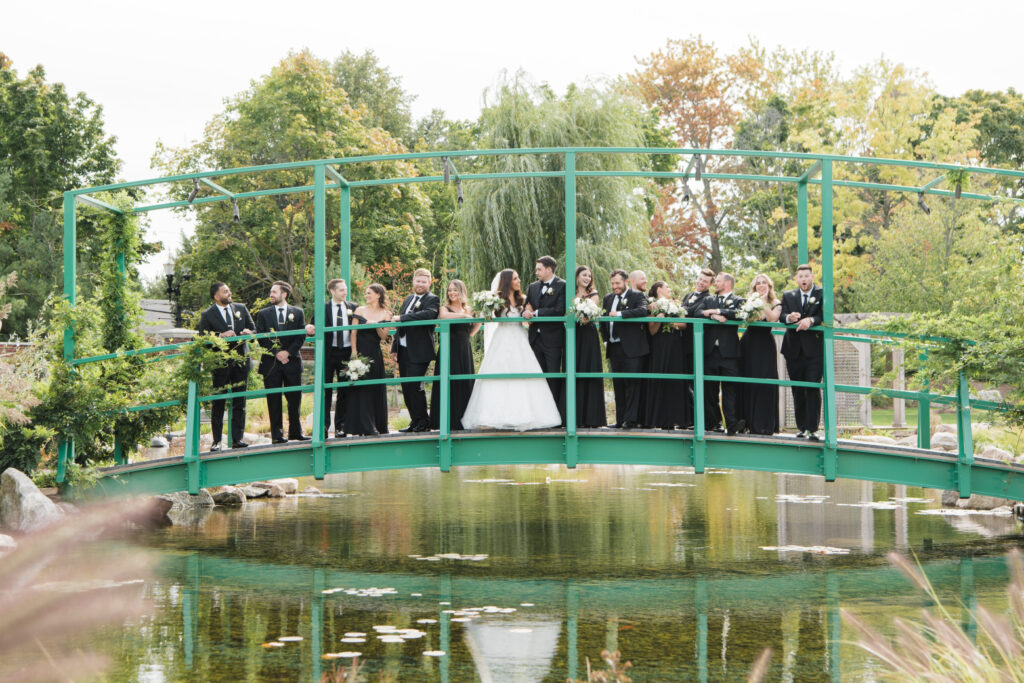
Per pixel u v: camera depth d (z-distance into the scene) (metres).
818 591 8.31
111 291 12.14
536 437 10.35
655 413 10.63
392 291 33.72
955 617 7.27
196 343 10.67
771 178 11.43
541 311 10.47
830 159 10.34
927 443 11.29
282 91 35.47
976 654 3.26
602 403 10.56
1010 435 16.33
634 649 6.49
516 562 9.60
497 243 19.52
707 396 10.90
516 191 19.47
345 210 11.85
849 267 31.30
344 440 10.38
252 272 36.94
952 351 10.38
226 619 7.32
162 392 10.97
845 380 23.56
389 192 36.19
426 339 10.77
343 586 8.52
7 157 36.62
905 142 32.47
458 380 10.74
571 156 10.45
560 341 10.54
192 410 10.69
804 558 9.81
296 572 9.09
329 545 10.55
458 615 7.46
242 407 11.41
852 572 9.12
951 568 9.24
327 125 36.22
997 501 13.68
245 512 13.33
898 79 33.34
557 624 7.18
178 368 10.81
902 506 14.02
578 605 7.81
